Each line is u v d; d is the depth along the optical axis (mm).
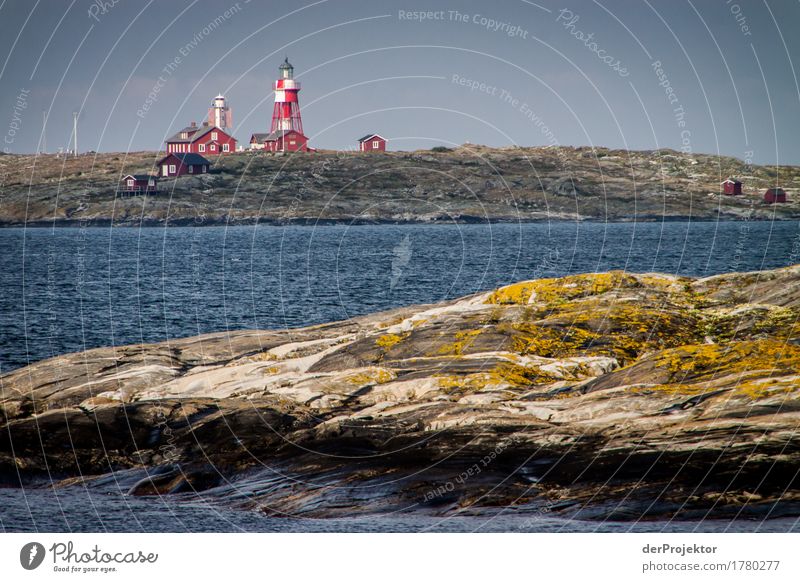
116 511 15906
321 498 15961
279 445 18391
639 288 27469
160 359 24953
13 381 23297
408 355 23312
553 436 17406
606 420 17953
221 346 26453
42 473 17812
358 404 20500
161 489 16953
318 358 24000
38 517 15633
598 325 24453
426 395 20609
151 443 19016
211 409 20297
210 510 15906
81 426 19500
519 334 23922
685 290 27172
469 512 15039
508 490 15594
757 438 16219
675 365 20281
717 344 21250
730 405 17672
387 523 14742
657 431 17062
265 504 15914
